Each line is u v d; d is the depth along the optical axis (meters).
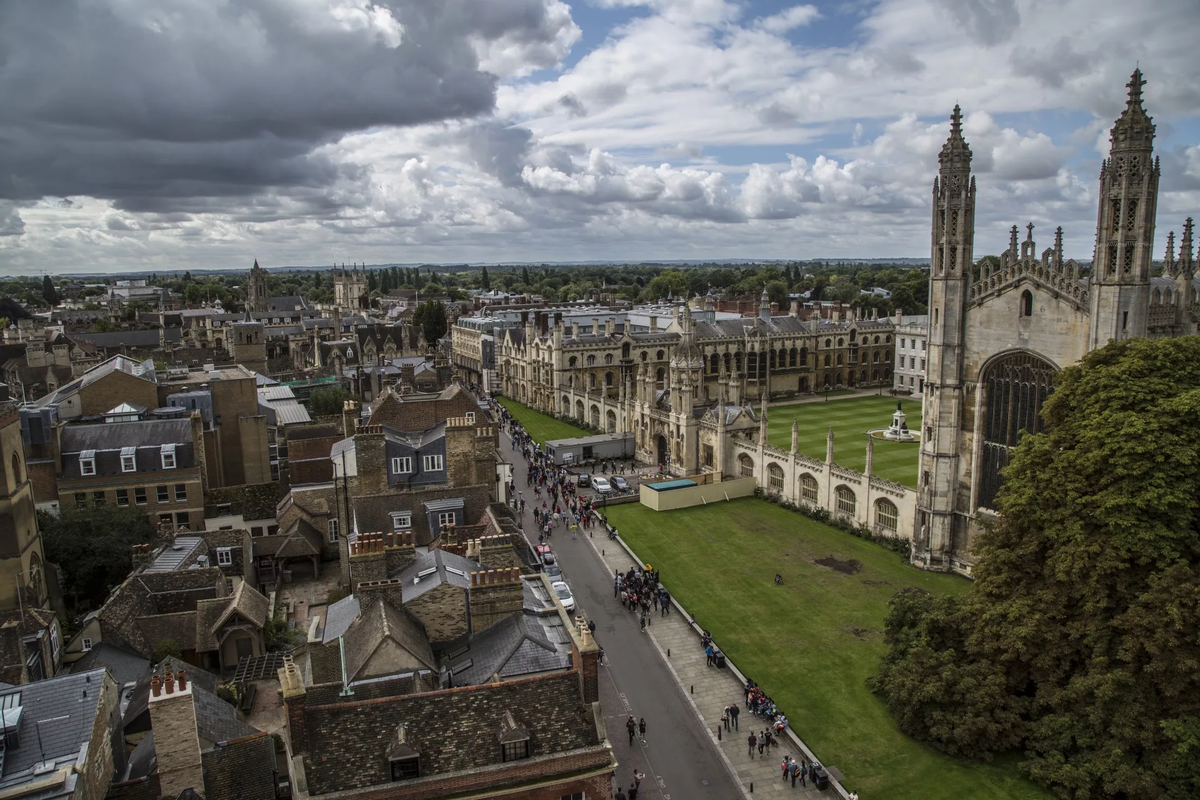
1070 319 66.88
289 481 85.19
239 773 37.50
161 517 78.12
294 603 69.62
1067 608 48.59
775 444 129.50
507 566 47.59
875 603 70.06
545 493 105.44
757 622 66.94
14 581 57.81
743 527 91.06
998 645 48.56
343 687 36.78
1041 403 70.12
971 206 73.88
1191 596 41.97
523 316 197.25
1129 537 45.53
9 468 57.91
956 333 74.81
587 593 73.88
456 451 68.44
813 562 80.12
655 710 54.62
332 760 32.69
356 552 45.19
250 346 157.88
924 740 49.53
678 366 113.19
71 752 34.81
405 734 33.25
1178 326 70.75
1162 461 45.91
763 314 189.88
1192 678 40.94
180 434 79.06
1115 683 43.12
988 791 44.69
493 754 34.00
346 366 182.50
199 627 56.84
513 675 37.50
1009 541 53.25
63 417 86.31
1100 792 42.44
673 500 98.12
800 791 46.09
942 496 76.50
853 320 197.75
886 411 162.25
